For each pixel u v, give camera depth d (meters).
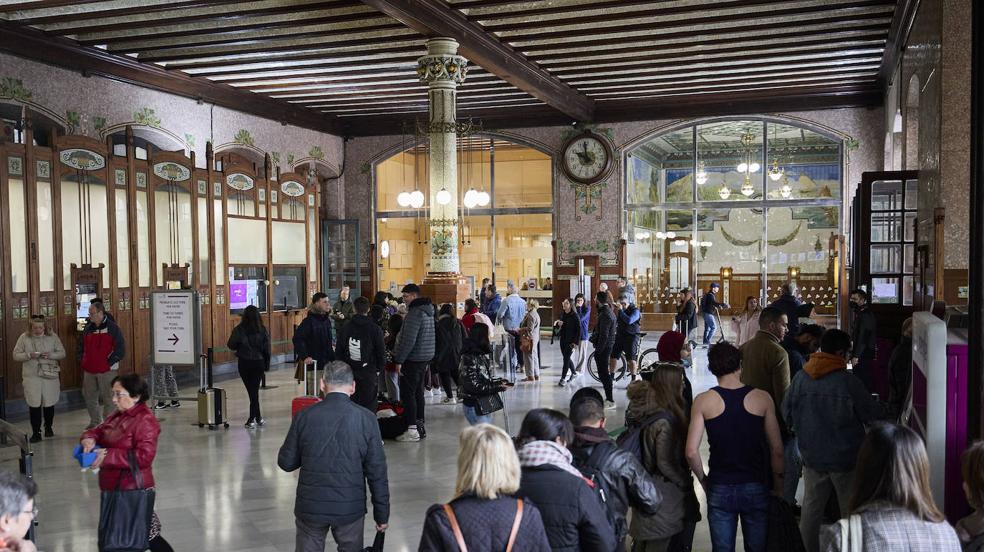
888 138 16.45
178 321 10.52
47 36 12.40
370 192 21.05
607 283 19.92
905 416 5.33
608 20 12.33
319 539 4.47
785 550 4.15
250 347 9.84
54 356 9.49
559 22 12.54
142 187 13.54
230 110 16.89
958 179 7.85
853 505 2.76
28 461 5.17
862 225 10.55
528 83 15.08
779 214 19.27
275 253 16.92
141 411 4.79
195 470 7.88
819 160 18.83
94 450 4.63
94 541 5.93
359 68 15.30
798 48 14.30
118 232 13.06
